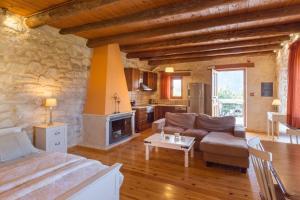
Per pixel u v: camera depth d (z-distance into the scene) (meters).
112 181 1.86
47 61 3.98
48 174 1.88
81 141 4.84
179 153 4.18
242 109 7.09
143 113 6.63
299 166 1.63
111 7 3.02
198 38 4.41
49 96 4.03
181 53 5.83
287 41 4.66
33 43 3.71
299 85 3.79
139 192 2.57
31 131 3.68
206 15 3.31
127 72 6.35
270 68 6.21
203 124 4.59
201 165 3.50
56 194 1.55
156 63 7.54
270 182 1.49
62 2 2.92
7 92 3.32
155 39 4.77
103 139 4.56
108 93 4.73
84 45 4.86
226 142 3.37
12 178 1.82
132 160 3.76
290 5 2.94
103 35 4.54
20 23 3.47
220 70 7.09
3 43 3.24
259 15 3.12
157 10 3.01
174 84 7.85
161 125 4.76
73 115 4.62
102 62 4.82
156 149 4.43
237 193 2.55
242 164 3.17
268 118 5.49
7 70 3.31
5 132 2.96
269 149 2.13
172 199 2.40
